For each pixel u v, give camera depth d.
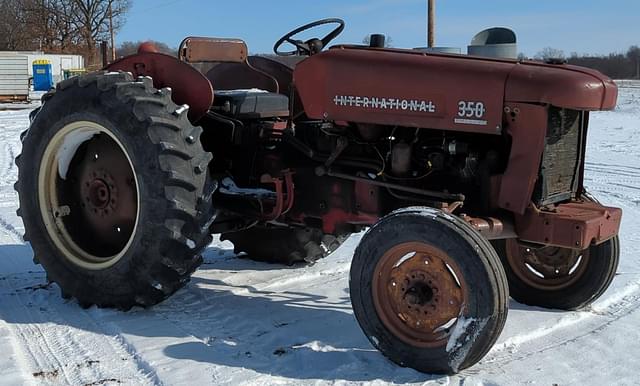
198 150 4.09
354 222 4.23
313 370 3.38
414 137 3.91
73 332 3.94
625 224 6.82
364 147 4.14
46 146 4.45
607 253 4.14
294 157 4.41
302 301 4.56
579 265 4.25
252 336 3.87
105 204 4.43
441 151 3.82
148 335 3.85
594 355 3.58
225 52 5.11
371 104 3.81
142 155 3.98
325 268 5.37
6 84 29.09
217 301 4.53
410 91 3.68
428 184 3.91
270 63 5.25
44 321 4.12
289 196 4.35
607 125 18.66
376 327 3.44
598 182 9.57
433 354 3.27
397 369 3.38
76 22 54.72
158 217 3.94
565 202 3.91
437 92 3.61
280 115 4.95
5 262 5.45
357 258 3.49
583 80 3.37
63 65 41.28
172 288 4.11
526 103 3.43
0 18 54.69
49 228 4.47
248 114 4.76
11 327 4.01
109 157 4.38
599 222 3.61
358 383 3.22
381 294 3.45
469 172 3.72
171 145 3.96
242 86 5.41
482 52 4.07
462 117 3.56
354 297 3.50
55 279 4.45
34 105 27.16
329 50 4.01
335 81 3.91
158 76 4.56
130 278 4.11
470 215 3.80
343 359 3.51
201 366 3.41
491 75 3.50
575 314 4.22
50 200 4.51
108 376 3.33
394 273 3.42
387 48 4.02
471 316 3.16
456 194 3.70
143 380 3.28
